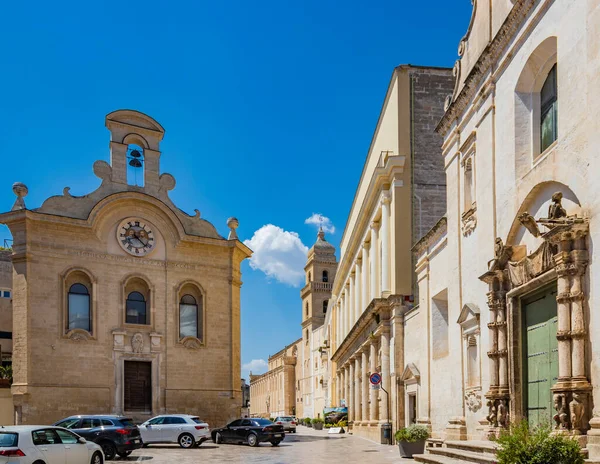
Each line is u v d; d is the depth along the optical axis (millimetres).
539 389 15148
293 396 112625
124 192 41625
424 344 26516
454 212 20953
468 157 19922
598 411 12070
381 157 36000
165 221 43312
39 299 38188
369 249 43438
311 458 24281
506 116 16766
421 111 33812
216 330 43969
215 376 43312
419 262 27391
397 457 23438
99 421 26250
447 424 22438
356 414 44062
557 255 13203
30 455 16422
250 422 34219
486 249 17844
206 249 44562
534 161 15648
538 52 15305
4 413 37812
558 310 13180
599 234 12195
